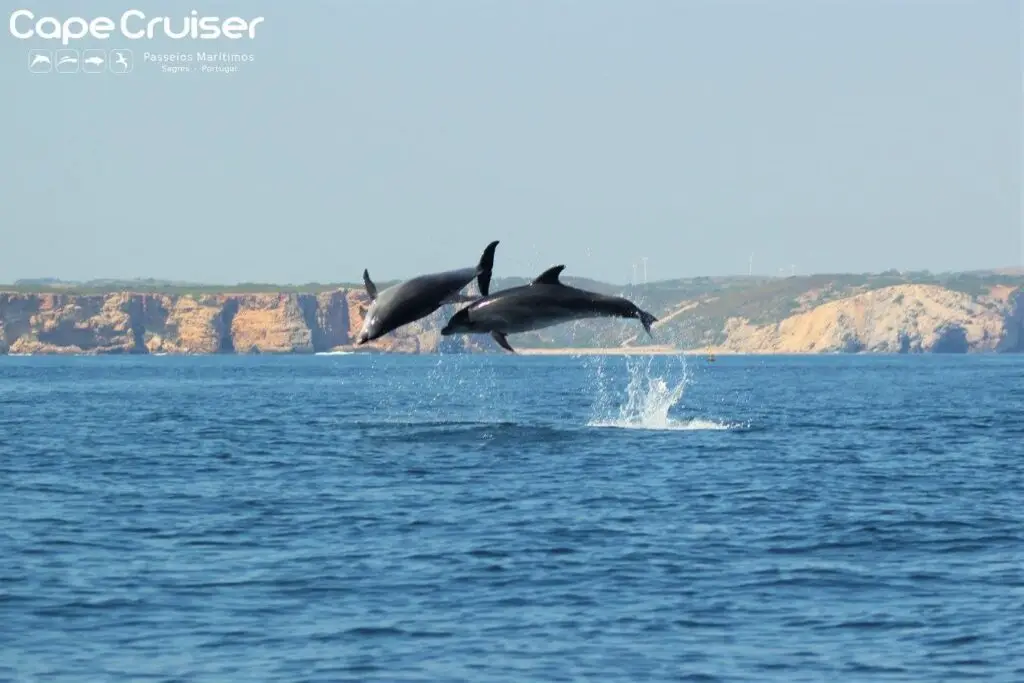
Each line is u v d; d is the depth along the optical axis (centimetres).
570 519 10825
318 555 9231
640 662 6681
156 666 6575
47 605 7725
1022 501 12050
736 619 7500
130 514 11150
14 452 17088
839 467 14988
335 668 6562
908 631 7238
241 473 14362
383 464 15162
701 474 14062
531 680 6397
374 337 12669
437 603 7838
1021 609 7694
